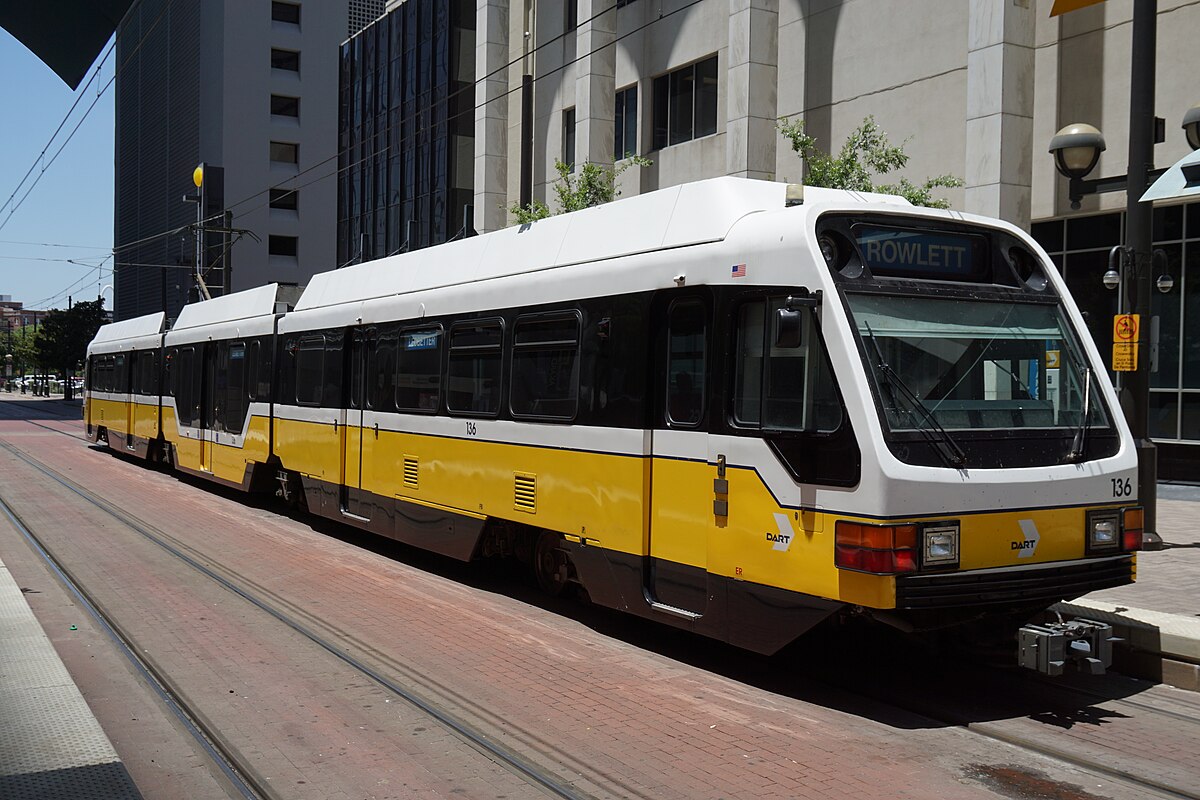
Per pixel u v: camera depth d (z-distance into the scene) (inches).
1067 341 272.1
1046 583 246.7
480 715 244.4
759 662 293.1
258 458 596.7
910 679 276.8
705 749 221.8
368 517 466.9
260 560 450.6
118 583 398.6
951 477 235.6
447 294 409.1
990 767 212.2
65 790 194.7
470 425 386.3
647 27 965.8
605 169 895.7
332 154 2370.8
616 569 309.7
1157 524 499.5
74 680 273.0
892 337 247.1
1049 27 657.0
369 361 471.5
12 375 4522.6
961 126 694.5
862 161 754.8
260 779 204.4
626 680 274.2
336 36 2368.4
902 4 732.0
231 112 2262.6
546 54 1114.7
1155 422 685.3
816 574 243.4
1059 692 265.0
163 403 806.5
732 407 270.7
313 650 303.0
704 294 282.4
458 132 1498.5
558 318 340.2
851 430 236.8
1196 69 599.5
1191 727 237.8
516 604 367.6
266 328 592.7
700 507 279.7
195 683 269.7
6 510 609.0
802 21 807.1
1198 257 653.9
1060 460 254.2
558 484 335.9
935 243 266.4
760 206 287.9
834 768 210.8
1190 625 278.2
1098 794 198.2
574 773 208.1
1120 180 426.3
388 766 211.9
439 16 1526.8
